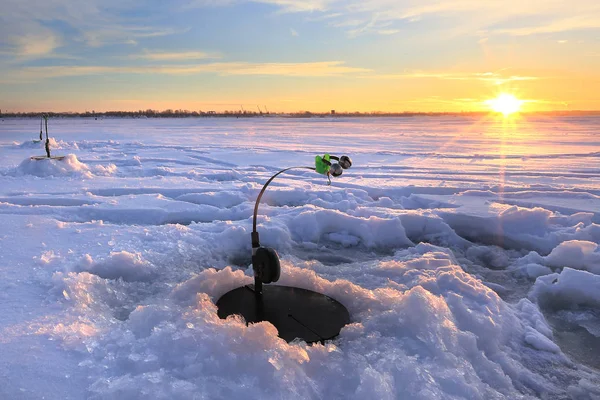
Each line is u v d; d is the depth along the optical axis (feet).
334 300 9.23
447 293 10.00
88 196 22.11
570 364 8.21
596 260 13.08
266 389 5.98
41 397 5.63
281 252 14.89
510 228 17.01
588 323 10.14
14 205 19.26
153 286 10.68
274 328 7.30
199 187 25.68
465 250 15.78
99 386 5.82
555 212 19.66
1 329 7.53
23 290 9.57
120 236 14.67
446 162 43.09
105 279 10.61
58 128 155.94
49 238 14.19
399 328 7.88
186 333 6.97
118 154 50.90
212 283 9.68
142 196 22.38
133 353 6.68
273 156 48.96
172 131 130.11
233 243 14.69
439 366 6.85
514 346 8.61
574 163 41.60
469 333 7.91
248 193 23.57
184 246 13.73
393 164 41.06
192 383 5.95
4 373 6.09
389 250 15.58
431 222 17.15
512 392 6.98
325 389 6.42
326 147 64.39
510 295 11.69
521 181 29.32
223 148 61.46
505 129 143.95
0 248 12.87
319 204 21.13
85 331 7.48
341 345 7.50
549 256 13.88
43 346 6.91
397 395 6.27
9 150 54.29
